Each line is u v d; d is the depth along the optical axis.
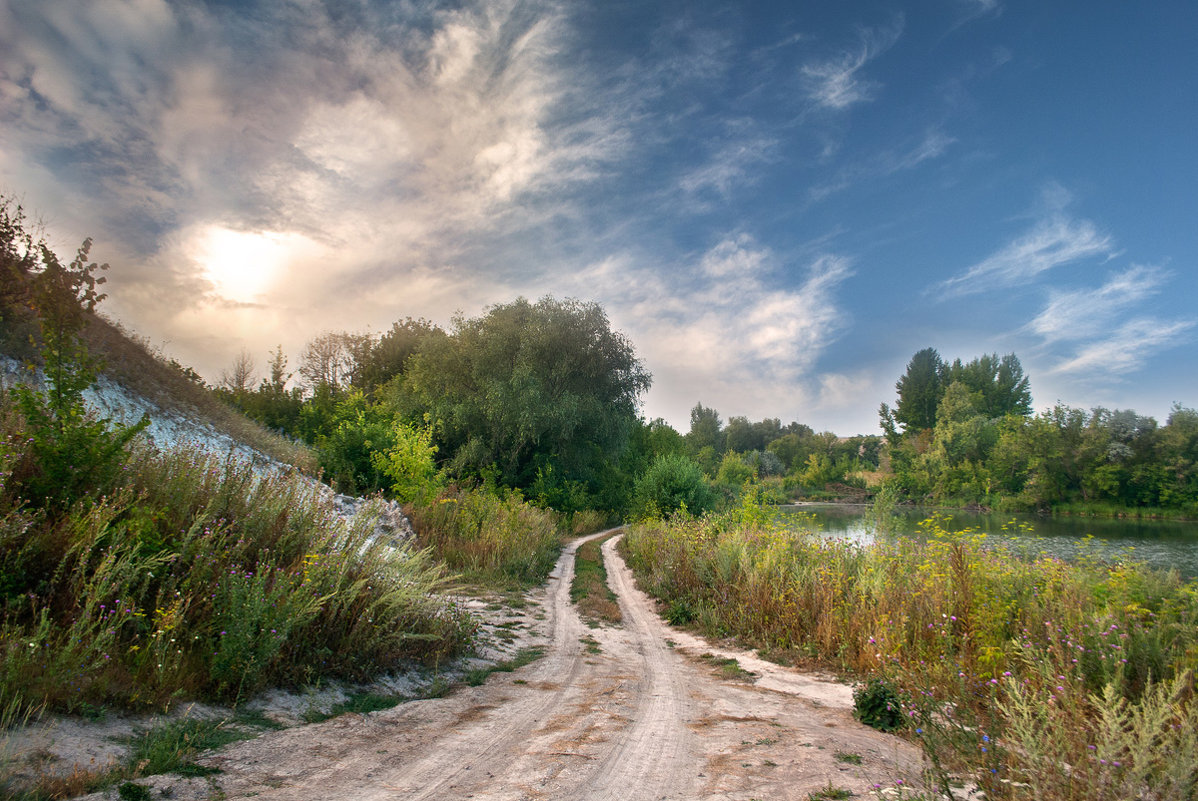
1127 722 3.95
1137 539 30.92
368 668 6.11
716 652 9.69
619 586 16.59
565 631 10.67
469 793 3.80
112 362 17.25
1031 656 5.88
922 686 5.88
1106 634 5.79
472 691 6.53
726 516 20.47
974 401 83.81
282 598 5.63
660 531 20.45
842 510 61.12
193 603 5.39
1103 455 50.53
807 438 123.31
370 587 7.05
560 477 37.16
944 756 4.52
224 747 4.02
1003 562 9.03
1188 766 3.37
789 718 5.98
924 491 67.75
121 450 6.38
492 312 38.06
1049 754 3.67
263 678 5.16
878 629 8.19
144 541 5.41
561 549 24.02
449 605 8.42
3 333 12.36
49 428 6.04
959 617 7.62
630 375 39.97
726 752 4.80
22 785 3.02
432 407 35.16
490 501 21.42
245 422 22.11
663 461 30.80
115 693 4.24
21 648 3.99
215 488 7.29
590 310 38.19
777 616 10.33
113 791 3.17
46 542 5.00
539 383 34.81
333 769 3.99
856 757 4.56
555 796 3.83
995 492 59.25
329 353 50.25
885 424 93.44
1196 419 49.25
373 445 21.67
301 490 8.34
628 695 6.83
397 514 16.22
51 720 3.71
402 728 5.05
